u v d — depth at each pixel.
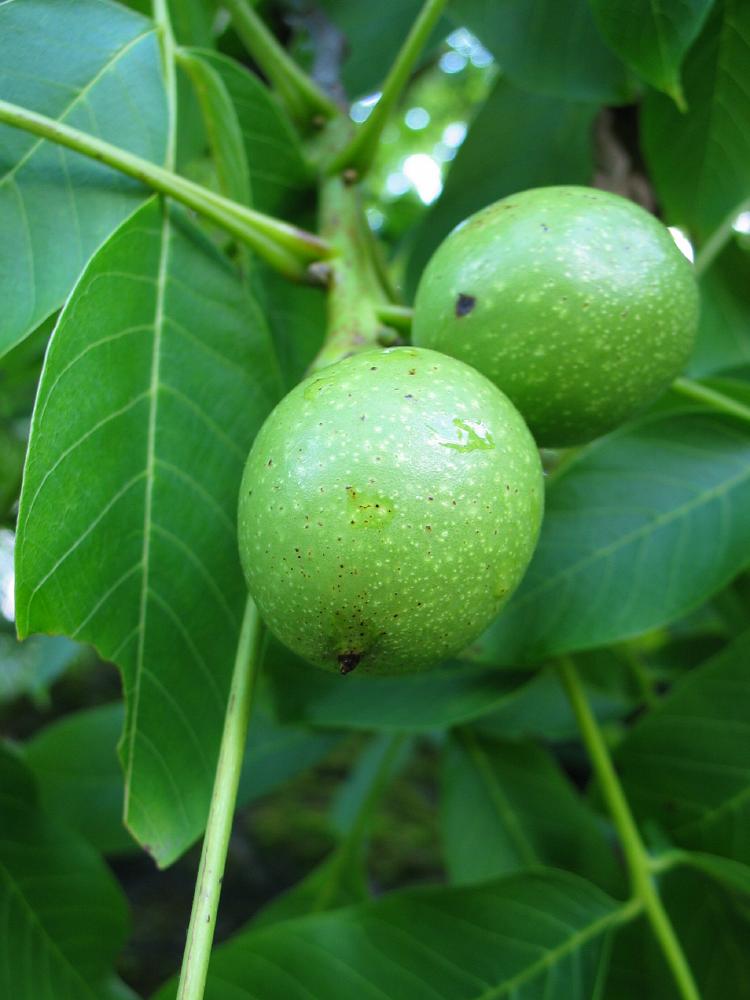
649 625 0.20
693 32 0.18
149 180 0.16
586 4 0.24
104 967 0.21
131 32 0.18
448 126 0.73
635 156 0.29
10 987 0.20
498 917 0.19
